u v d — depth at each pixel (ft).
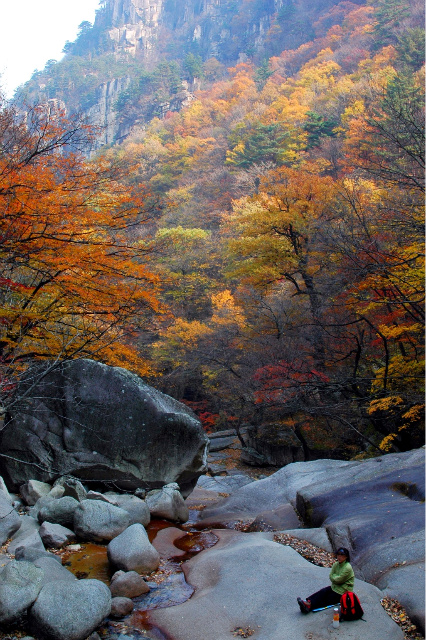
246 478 61.16
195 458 35.22
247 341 75.97
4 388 28.71
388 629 17.89
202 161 223.92
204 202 183.21
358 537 25.11
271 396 58.29
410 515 25.58
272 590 21.01
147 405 34.76
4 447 35.12
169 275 107.24
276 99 258.57
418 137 51.44
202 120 287.48
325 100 208.23
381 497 29.68
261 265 72.84
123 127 359.25
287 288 89.25
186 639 18.40
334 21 346.95
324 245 58.95
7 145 32.37
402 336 52.37
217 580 22.68
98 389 35.22
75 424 34.88
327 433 67.62
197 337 89.56
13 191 29.40
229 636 18.39
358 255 50.78
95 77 425.28
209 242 125.49
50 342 36.09
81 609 18.71
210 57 492.13
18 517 27.25
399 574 20.89
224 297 98.37
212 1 560.20
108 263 33.37
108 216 33.63
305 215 70.28
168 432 34.78
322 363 64.23
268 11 478.18
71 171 34.14
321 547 25.90
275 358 65.16
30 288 33.99
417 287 45.55
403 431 53.98
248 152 193.06
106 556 25.95
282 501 36.83
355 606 18.43
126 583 21.98
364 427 65.00
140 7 589.32
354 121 115.96
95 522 27.84
